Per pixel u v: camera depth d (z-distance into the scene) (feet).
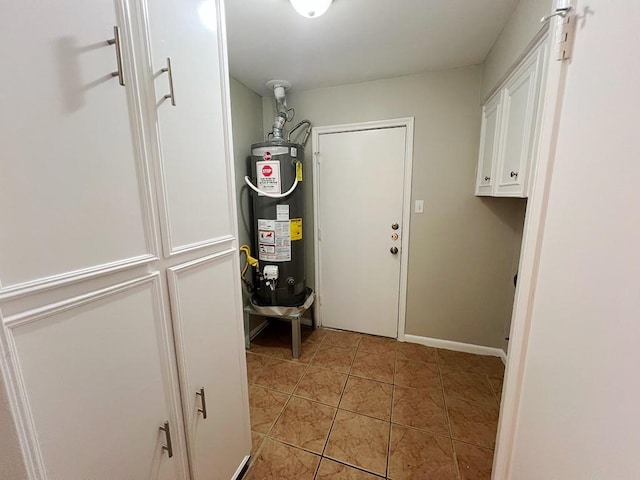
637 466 1.48
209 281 3.28
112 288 2.16
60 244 1.83
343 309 8.91
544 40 3.56
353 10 4.57
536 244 2.68
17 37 1.57
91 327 2.05
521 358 2.91
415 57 6.22
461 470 4.34
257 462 4.47
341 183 8.23
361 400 5.87
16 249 1.62
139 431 2.50
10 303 1.61
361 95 7.59
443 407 5.65
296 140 8.41
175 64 2.65
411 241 7.83
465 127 6.91
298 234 7.58
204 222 3.16
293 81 7.43
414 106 7.21
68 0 1.79
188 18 2.80
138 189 2.35
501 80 5.20
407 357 7.47
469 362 7.22
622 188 1.64
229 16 4.68
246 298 8.02
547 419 2.41
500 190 5.29
